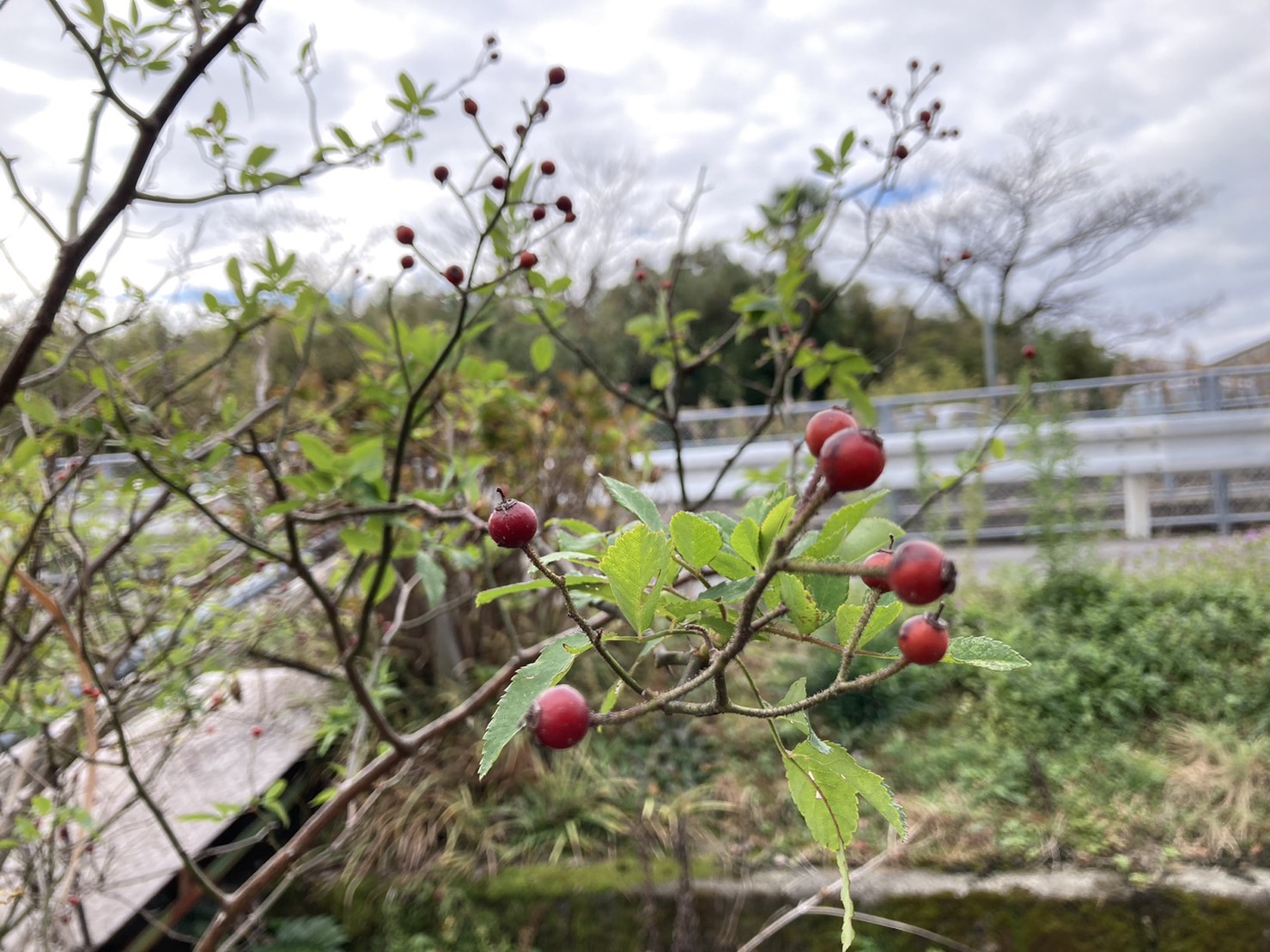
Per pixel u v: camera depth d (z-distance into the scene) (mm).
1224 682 4160
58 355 2152
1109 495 7812
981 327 22031
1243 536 6438
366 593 2199
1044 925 2977
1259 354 15609
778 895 3135
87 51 1455
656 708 725
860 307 23531
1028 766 3664
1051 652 4422
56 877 2307
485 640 4449
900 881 3127
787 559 650
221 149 1877
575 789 3699
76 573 2473
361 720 2875
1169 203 18281
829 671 4203
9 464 1975
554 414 4637
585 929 3176
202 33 1603
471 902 3238
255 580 3357
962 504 6883
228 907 2104
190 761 3281
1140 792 3479
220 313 2047
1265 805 3299
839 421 760
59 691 2400
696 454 7754
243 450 2037
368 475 2158
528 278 2354
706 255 20406
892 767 3889
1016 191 18625
